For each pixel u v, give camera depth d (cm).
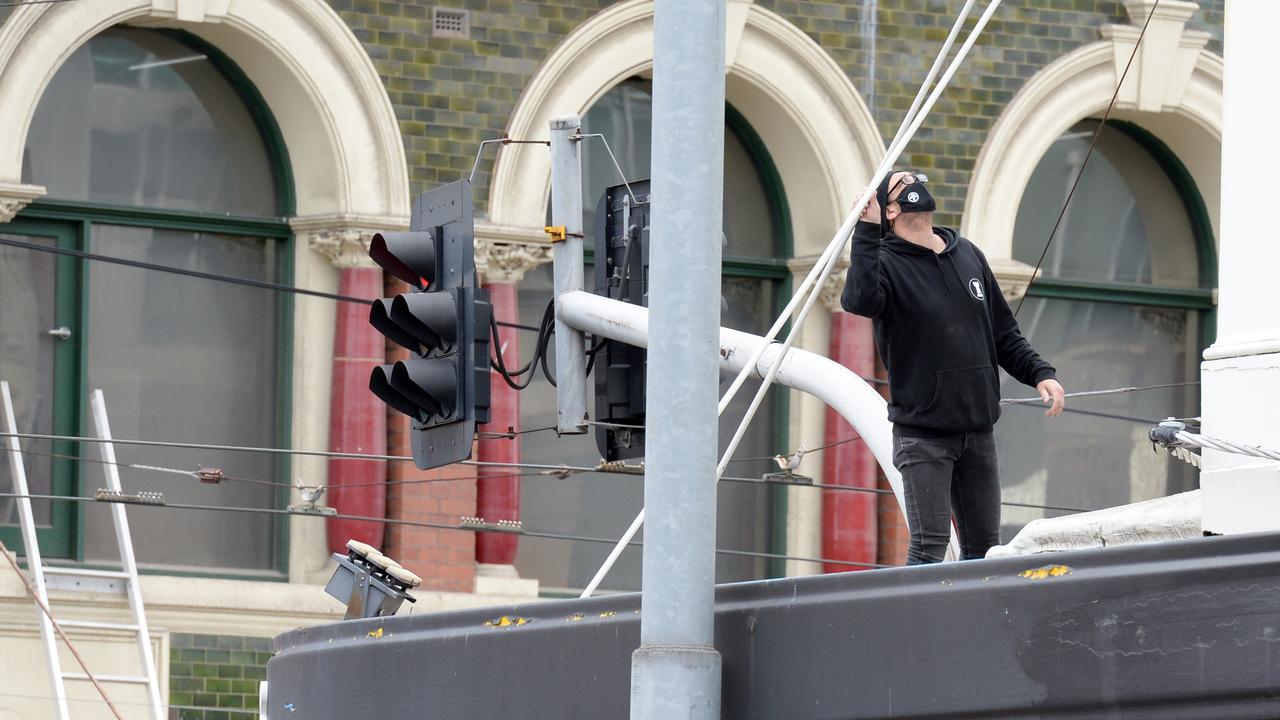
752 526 7019
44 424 6106
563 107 6512
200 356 6297
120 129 6203
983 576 2016
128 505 6216
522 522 6662
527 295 6644
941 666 2027
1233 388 2716
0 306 6072
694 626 2228
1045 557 1978
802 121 6831
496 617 2491
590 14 6581
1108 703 1916
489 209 6412
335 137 6253
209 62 6309
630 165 6788
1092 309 7462
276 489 6344
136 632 5950
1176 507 2759
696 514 2267
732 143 6994
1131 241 7494
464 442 3278
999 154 7006
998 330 2720
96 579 5975
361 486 6262
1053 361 7388
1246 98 2778
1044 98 7081
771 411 7056
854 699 2097
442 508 6316
